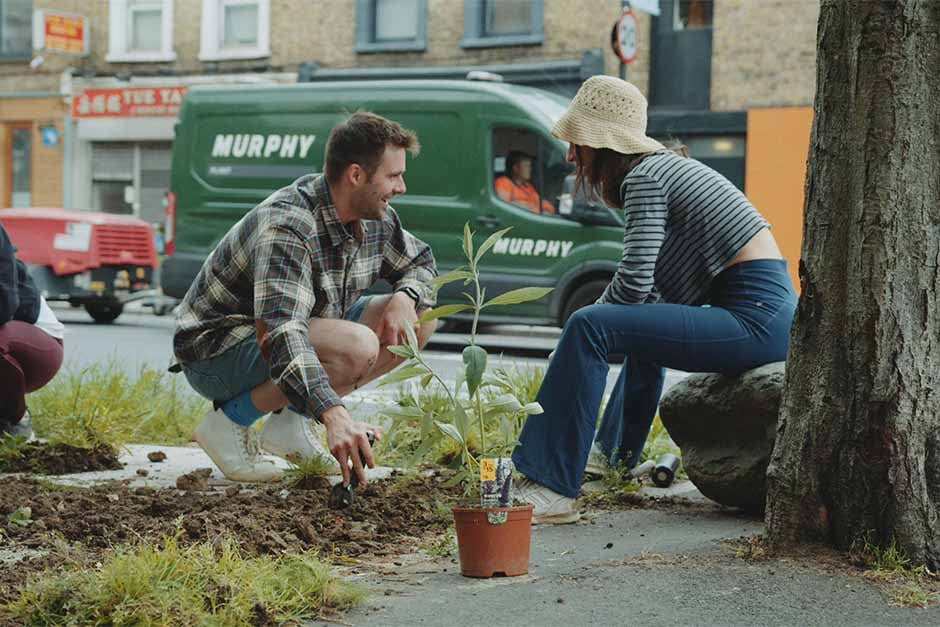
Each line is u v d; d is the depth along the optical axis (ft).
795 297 14.67
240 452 16.25
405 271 16.29
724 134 59.06
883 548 11.35
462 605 10.41
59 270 51.90
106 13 76.23
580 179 15.01
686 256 14.56
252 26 71.92
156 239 72.54
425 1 66.33
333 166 14.33
